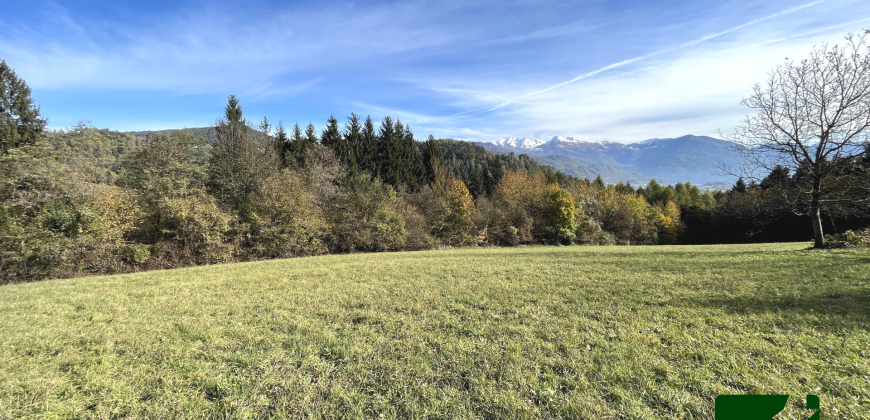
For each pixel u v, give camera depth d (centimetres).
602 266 1204
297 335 542
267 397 367
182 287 1003
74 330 605
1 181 1430
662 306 654
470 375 398
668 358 422
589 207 4491
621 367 398
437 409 333
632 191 6475
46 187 1559
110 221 1716
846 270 850
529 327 557
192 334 563
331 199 2745
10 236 1417
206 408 348
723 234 4791
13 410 354
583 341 487
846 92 1270
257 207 2233
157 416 338
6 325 650
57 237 1541
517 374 393
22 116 2406
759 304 616
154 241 1878
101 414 343
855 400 309
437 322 599
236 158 2575
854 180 1331
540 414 318
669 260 1272
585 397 341
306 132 4122
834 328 478
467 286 905
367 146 4253
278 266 1472
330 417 327
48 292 997
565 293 794
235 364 447
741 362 397
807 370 371
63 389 398
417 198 3494
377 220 2642
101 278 1281
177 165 2045
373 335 540
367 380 394
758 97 1438
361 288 916
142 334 571
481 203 3753
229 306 746
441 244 3097
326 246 2472
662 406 322
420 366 424
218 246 1978
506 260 1512
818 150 1348
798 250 1370
